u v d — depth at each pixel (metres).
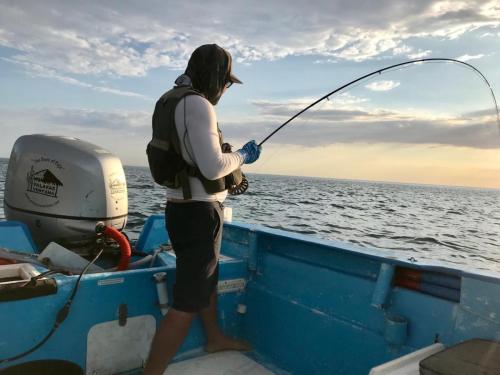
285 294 2.52
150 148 1.95
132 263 2.73
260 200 40.75
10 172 3.27
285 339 2.48
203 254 1.96
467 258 17.64
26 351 1.85
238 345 2.53
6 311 1.79
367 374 2.07
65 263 2.37
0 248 2.32
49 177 3.07
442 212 49.16
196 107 1.83
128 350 2.15
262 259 2.70
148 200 24.72
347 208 39.91
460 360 1.36
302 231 20.95
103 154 3.20
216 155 1.82
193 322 2.44
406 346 1.92
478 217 45.41
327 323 2.27
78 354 2.00
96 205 3.07
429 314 1.86
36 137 3.22
